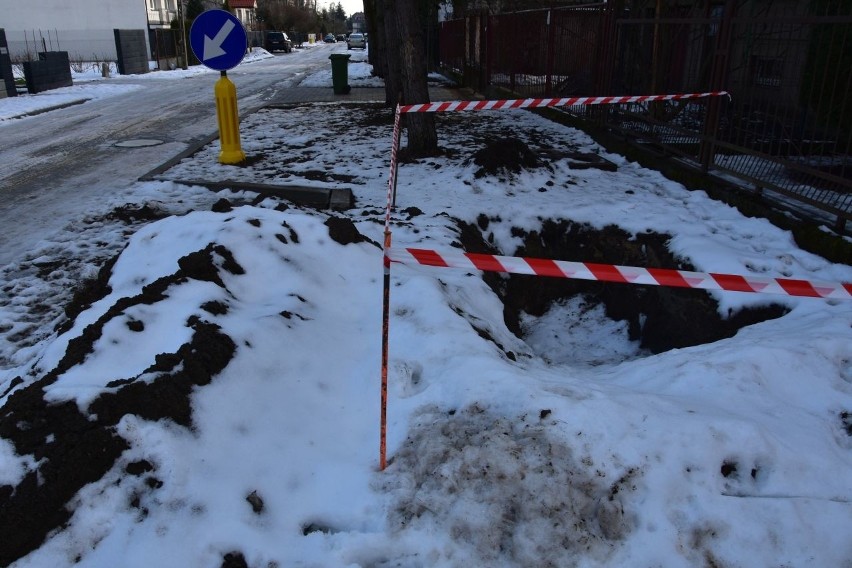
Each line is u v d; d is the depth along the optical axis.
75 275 5.41
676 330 5.17
